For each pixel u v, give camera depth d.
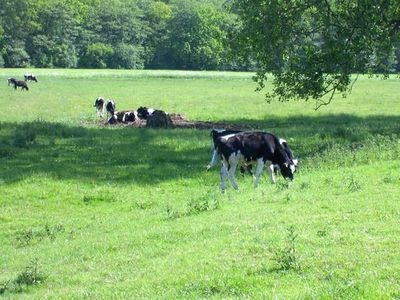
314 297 7.54
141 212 16.88
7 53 127.88
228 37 28.14
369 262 8.76
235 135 16.84
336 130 29.23
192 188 19.67
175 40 142.00
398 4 25.28
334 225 11.30
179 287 9.00
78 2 144.00
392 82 78.56
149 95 57.38
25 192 19.30
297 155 22.97
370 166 17.98
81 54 139.62
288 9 26.55
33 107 46.16
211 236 12.02
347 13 25.72
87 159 23.81
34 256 13.23
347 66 25.56
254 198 15.60
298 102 49.84
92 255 12.39
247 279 8.73
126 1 159.38
